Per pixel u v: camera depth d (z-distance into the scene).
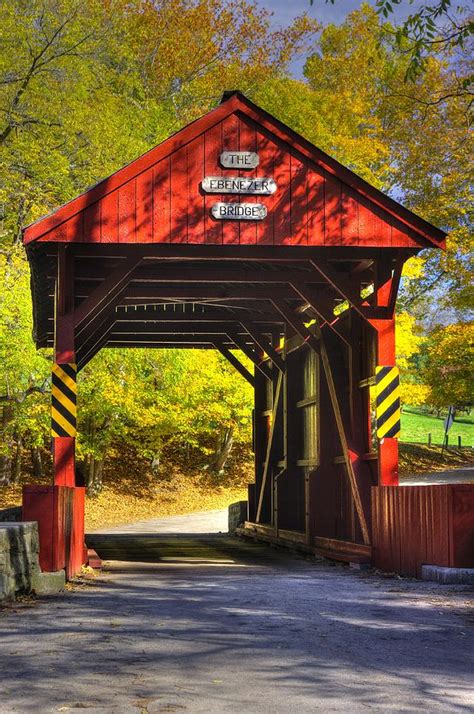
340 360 14.58
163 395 29.56
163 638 6.31
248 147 12.28
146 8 31.97
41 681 4.98
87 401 28.14
